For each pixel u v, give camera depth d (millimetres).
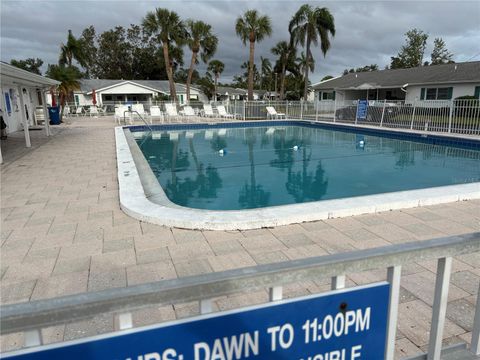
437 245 1227
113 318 2393
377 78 29828
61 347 853
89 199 5195
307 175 8523
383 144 13211
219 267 3080
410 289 2723
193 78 68625
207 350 979
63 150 10273
